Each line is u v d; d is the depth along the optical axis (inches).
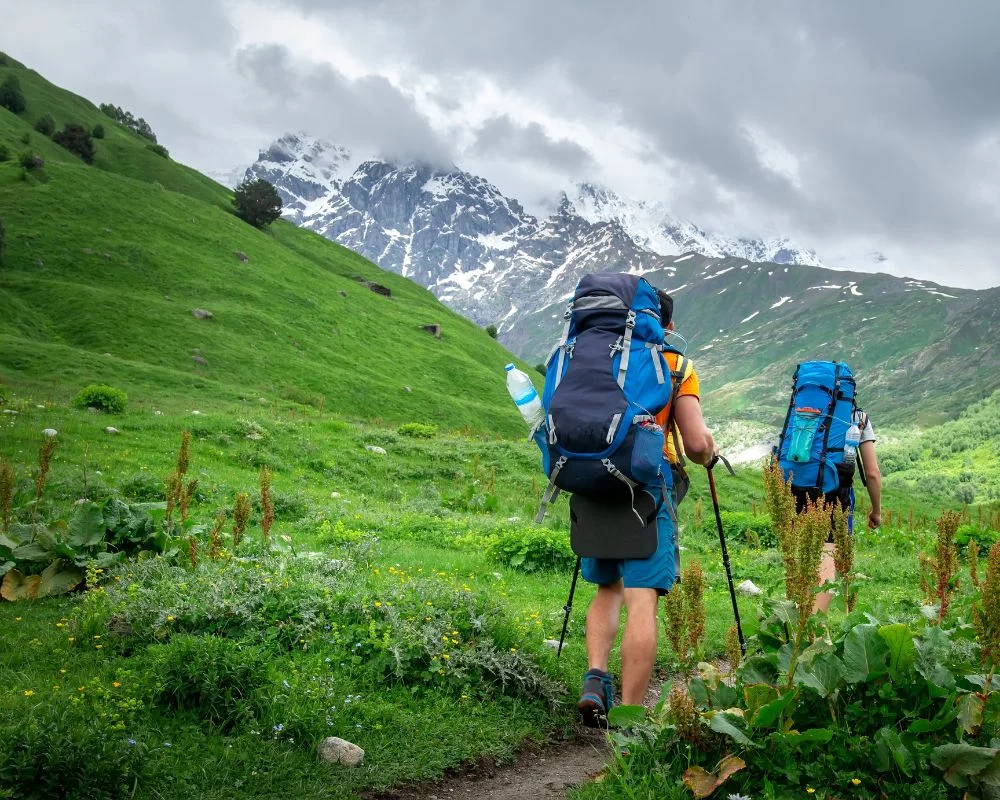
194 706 187.6
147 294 3152.1
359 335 3676.2
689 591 169.3
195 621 233.8
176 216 4148.6
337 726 188.1
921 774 144.5
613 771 160.2
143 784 151.5
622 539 184.1
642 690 183.5
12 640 228.8
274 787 160.7
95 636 231.0
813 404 288.0
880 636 165.6
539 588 411.8
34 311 2664.9
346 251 6043.3
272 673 201.6
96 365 2006.6
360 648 228.5
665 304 199.2
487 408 3284.9
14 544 298.0
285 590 253.4
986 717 148.3
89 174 4153.5
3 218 3331.7
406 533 561.9
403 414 2851.9
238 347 2869.1
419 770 178.2
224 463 842.8
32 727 150.7
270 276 3922.2
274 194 5398.6
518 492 999.6
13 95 5944.9
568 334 193.0
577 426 175.2
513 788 176.6
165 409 1428.4
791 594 163.2
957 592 276.5
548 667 240.7
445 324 4724.4
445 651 228.5
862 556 573.0
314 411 2031.3
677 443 193.5
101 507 317.4
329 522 565.6
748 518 718.5
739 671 173.3
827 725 157.9
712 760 155.6
